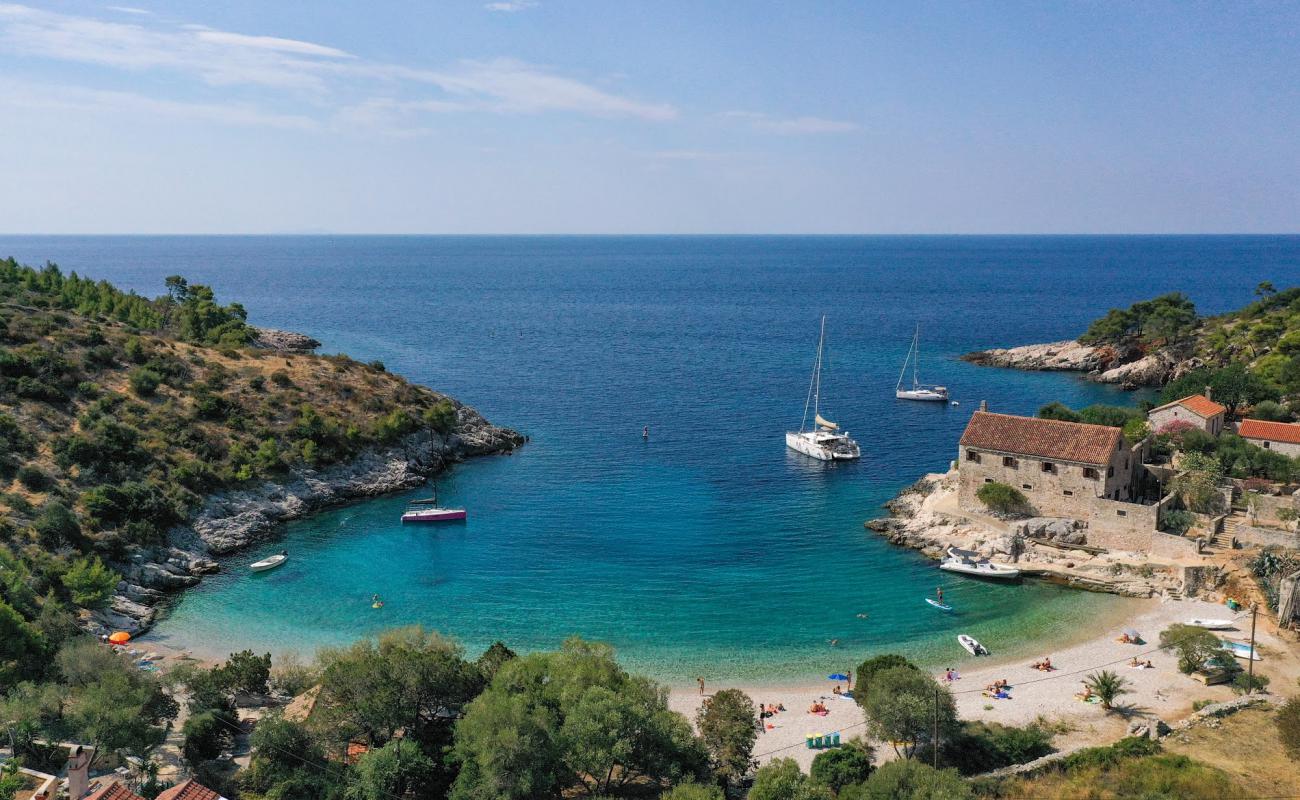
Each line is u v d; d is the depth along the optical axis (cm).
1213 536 8738
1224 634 7269
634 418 16412
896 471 13100
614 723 5019
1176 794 4747
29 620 6788
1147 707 6266
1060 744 5762
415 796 4984
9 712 5138
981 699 6512
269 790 4916
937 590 8744
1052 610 8162
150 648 7431
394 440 12769
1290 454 10838
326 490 11406
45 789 4469
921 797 4497
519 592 8788
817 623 8069
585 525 10706
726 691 6044
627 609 8394
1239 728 5650
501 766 4750
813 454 13875
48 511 8312
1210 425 11406
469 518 10950
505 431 14662
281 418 12169
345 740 5347
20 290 15238
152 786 4928
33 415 10069
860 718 6375
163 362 12400
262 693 6456
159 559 8969
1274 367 15125
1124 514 8919
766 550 9906
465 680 5784
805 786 4728
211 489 10362
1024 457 9612
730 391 18962
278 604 8462
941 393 18175
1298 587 7269
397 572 9275
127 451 9994
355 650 6294
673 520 10894
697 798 4481
